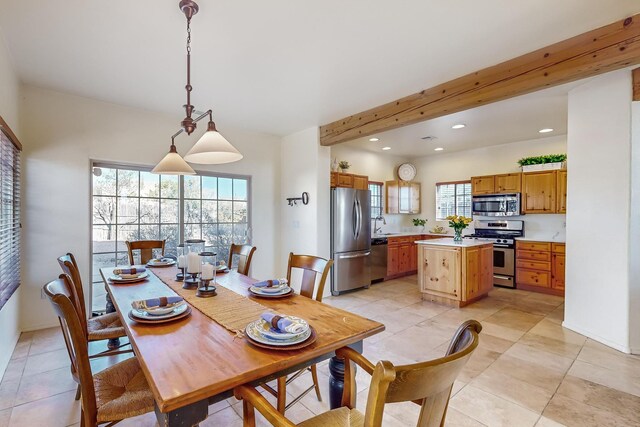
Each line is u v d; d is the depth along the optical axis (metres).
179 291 2.04
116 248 3.70
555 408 1.99
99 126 3.52
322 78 2.99
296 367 1.20
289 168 4.98
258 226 4.85
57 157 3.27
